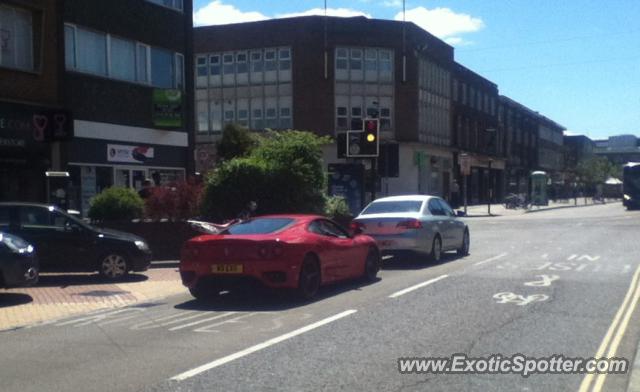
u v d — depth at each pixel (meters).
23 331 9.52
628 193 51.38
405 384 6.64
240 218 17.27
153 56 25.39
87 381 6.88
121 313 10.88
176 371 7.18
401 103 51.06
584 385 6.63
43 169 20.73
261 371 7.11
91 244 14.38
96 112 22.58
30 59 20.50
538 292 12.01
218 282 11.31
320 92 49.44
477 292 12.05
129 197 17.84
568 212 50.88
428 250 16.38
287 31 49.94
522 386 6.60
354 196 24.20
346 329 9.12
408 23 51.44
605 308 10.46
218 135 51.75
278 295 12.34
